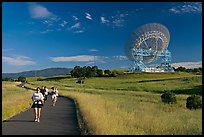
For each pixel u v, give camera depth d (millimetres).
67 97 45781
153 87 82125
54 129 14344
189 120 17062
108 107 22922
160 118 17500
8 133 13211
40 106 17422
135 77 143875
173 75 145875
